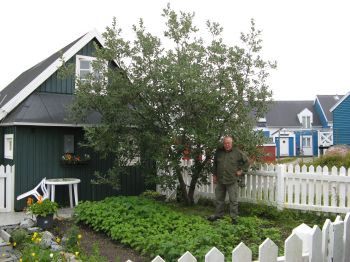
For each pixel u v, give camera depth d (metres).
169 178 9.71
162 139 8.94
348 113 32.81
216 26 9.80
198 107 9.25
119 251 6.53
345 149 18.12
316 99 51.47
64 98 11.75
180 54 9.41
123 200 8.77
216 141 9.32
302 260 3.54
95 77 9.90
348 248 3.99
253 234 6.84
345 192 9.00
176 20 9.53
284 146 44.78
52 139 11.11
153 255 5.93
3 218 9.38
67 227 8.17
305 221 8.93
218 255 3.14
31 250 5.73
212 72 9.76
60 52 10.51
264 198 9.91
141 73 9.53
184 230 6.92
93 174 11.77
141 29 9.55
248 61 9.78
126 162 10.34
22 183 10.58
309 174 9.30
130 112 9.60
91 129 9.38
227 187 8.79
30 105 10.85
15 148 10.52
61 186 11.28
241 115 9.79
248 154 9.77
